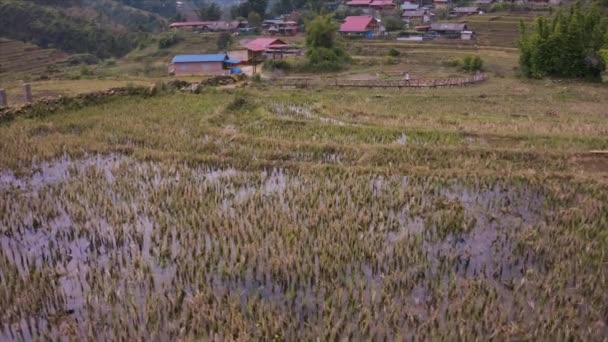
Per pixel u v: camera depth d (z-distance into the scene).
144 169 17.48
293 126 23.67
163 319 9.32
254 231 12.48
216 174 17.23
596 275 10.63
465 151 19.16
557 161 18.05
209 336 8.93
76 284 10.57
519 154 18.70
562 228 12.81
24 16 98.56
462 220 13.28
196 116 25.44
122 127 22.73
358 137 21.72
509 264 11.30
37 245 12.31
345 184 15.90
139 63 78.25
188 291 10.29
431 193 15.33
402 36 78.38
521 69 51.28
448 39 74.69
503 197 15.09
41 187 15.79
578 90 40.94
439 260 11.27
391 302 9.58
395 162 18.22
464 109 31.50
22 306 9.71
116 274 10.66
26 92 26.52
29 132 21.78
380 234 12.32
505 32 75.38
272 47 66.44
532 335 8.80
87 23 105.81
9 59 80.62
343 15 98.50
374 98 36.25
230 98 31.58
